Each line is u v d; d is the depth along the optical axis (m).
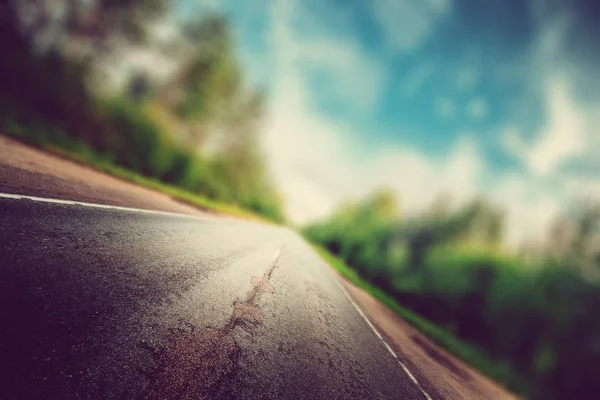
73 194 5.16
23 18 16.67
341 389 3.51
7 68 14.98
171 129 22.02
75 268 2.97
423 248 33.75
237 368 2.79
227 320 3.57
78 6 18.48
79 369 1.91
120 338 2.36
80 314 2.38
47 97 15.55
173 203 10.55
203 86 25.83
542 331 20.45
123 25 20.27
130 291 3.07
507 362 19.23
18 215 3.40
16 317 2.02
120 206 5.99
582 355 19.22
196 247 5.81
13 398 1.55
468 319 21.64
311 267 12.59
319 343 4.45
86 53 18.47
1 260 2.53
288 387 2.96
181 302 3.40
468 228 39.03
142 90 22.44
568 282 22.58
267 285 5.83
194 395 2.21
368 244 40.91
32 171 5.25
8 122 9.83
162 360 2.37
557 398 17.52
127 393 1.93
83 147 13.88
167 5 21.20
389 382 4.45
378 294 18.95
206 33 24.64
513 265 23.53
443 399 4.89
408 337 8.83
